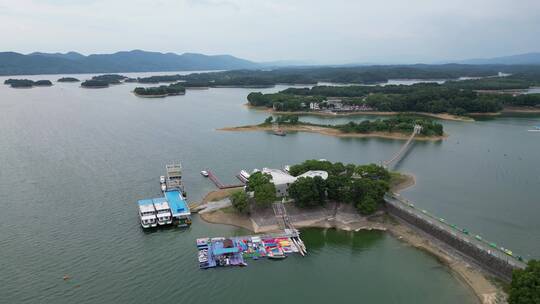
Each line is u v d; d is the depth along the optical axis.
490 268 115.69
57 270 115.44
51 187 183.50
